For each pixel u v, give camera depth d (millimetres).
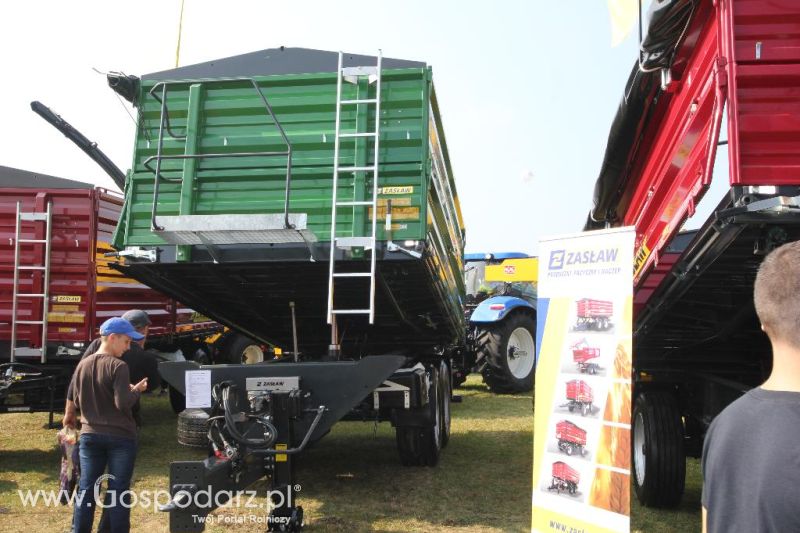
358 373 4340
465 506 4918
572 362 3611
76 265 6906
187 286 5457
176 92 5012
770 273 1514
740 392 4148
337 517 4645
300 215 4328
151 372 4551
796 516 1292
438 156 5473
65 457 4785
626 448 3303
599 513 3381
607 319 3467
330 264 4473
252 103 4926
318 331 6543
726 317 4602
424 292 5602
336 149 4602
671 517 4727
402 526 4461
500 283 12609
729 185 3133
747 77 3123
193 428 6188
